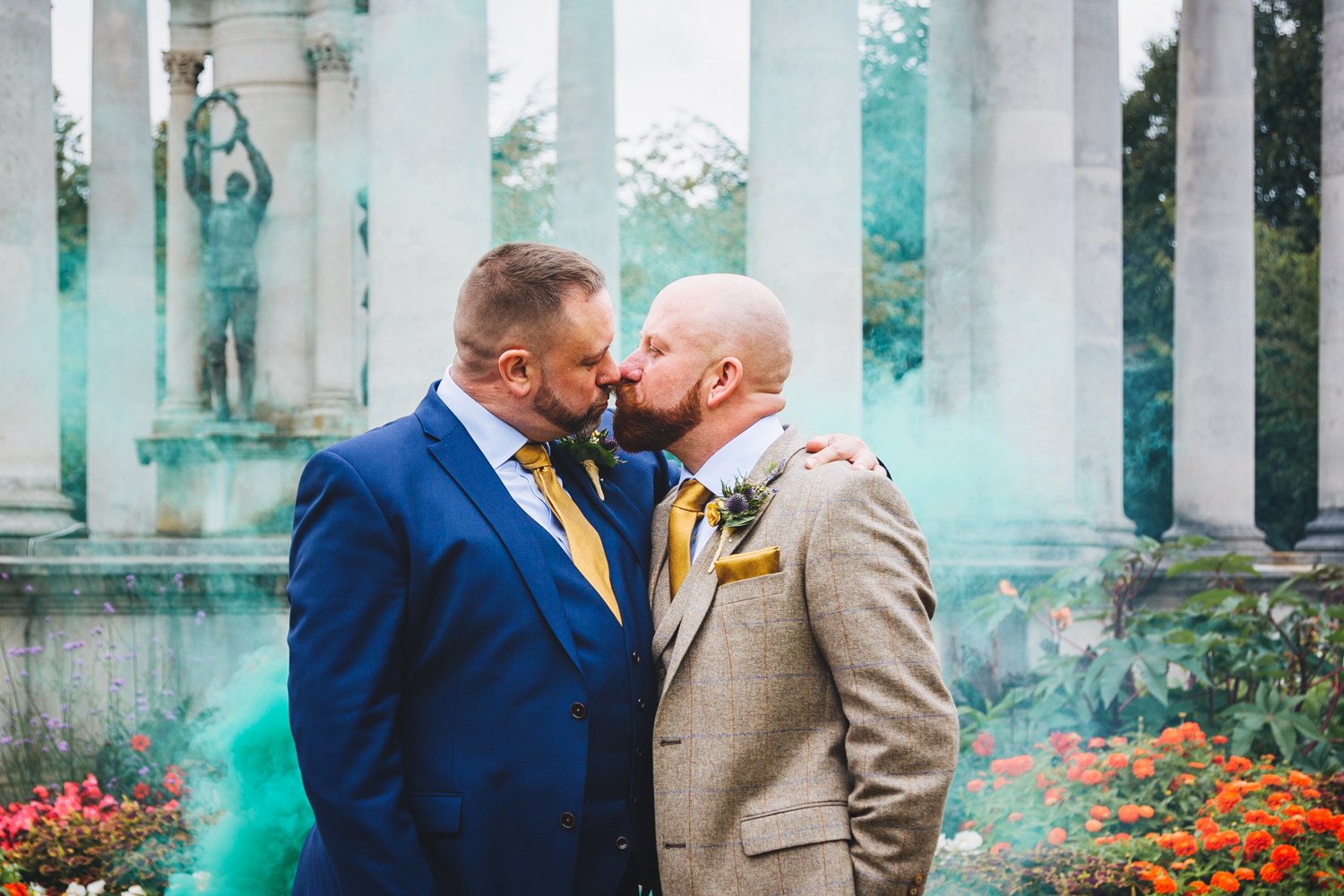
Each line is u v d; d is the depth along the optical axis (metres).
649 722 6.44
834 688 6.30
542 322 6.30
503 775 5.95
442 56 18.62
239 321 26.80
